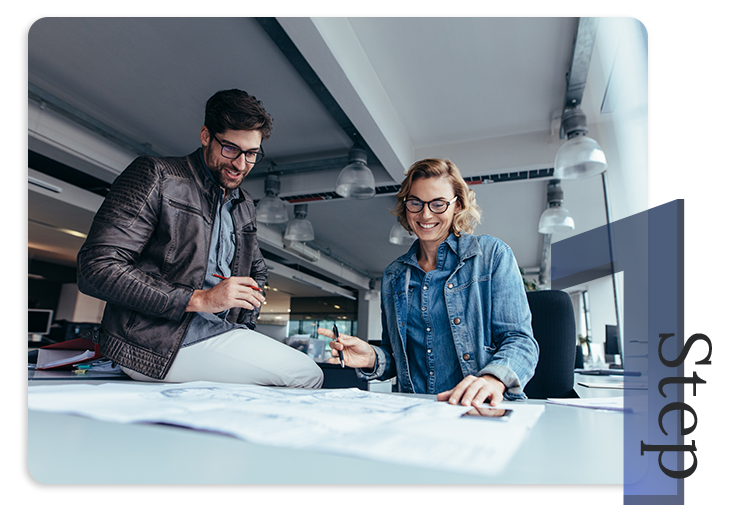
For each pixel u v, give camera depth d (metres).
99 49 2.96
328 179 4.67
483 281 1.17
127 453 0.26
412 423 0.38
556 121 3.74
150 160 1.14
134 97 3.54
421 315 1.24
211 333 1.09
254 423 0.34
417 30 2.74
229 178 1.26
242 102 1.20
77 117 3.55
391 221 6.77
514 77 3.20
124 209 1.05
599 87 2.89
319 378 1.25
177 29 2.74
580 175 2.78
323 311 13.76
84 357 1.14
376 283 11.68
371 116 3.07
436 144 4.20
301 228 5.07
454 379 1.17
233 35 2.78
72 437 0.30
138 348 1.02
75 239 7.05
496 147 4.03
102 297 0.98
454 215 1.27
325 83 2.72
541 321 1.36
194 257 1.16
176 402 0.46
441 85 3.32
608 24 2.06
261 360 1.09
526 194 5.56
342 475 0.23
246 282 1.02
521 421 0.41
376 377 1.16
